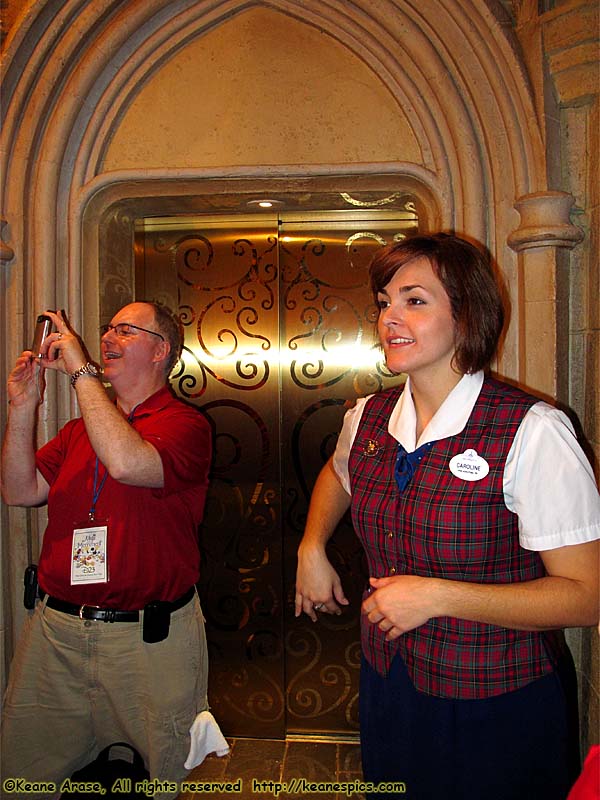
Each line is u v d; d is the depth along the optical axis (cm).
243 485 223
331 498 142
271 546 223
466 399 115
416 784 114
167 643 157
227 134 188
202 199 201
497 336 114
